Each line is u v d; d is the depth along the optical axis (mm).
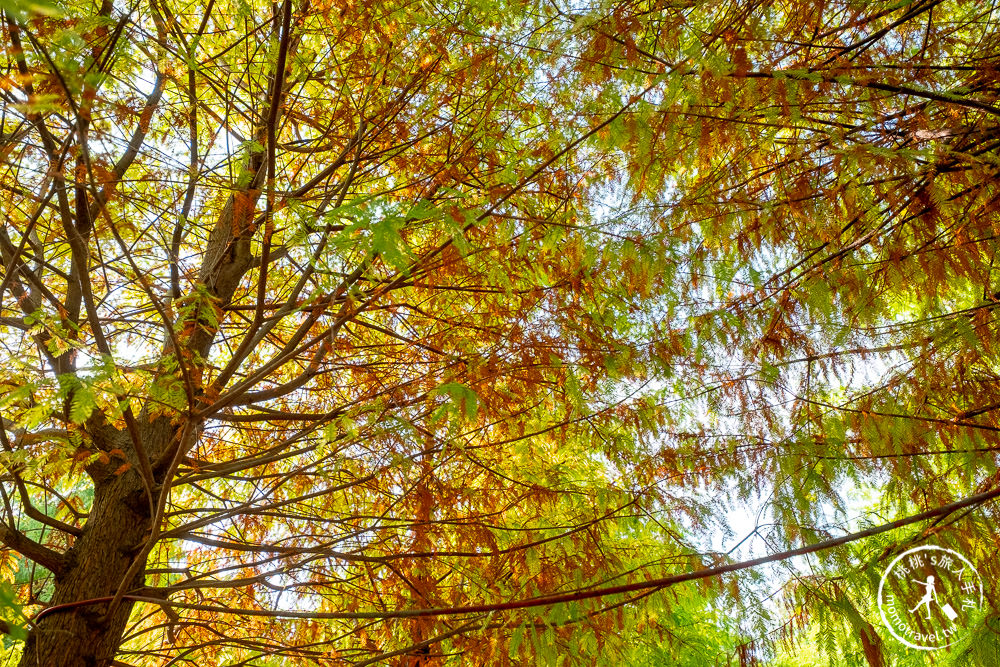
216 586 3395
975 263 2436
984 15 2697
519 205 3219
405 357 4039
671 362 3168
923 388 2816
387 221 2107
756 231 2748
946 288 2594
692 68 2316
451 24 3252
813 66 2500
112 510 3678
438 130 3496
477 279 3695
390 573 3734
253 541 4543
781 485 2869
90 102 1960
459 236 2434
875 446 2832
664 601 3082
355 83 3746
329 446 3623
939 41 2648
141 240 3768
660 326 3197
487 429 3887
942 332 2691
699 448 3201
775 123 2467
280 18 3439
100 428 3787
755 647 2676
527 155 3270
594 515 3506
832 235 2668
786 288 2910
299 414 3975
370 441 3217
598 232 2633
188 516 5023
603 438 3508
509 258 3174
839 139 2344
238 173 3195
